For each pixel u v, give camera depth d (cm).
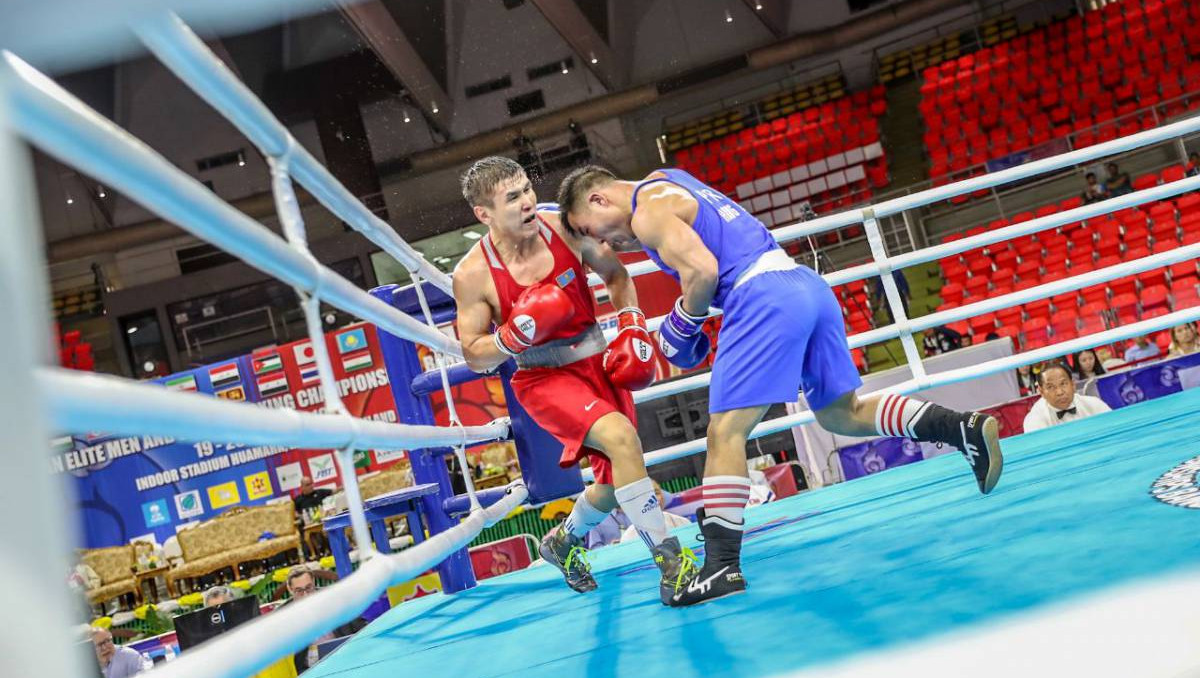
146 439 864
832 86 1778
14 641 39
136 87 1609
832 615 160
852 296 1286
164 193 105
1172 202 1207
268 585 813
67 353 1526
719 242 234
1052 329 1085
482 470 823
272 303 1516
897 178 1661
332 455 879
